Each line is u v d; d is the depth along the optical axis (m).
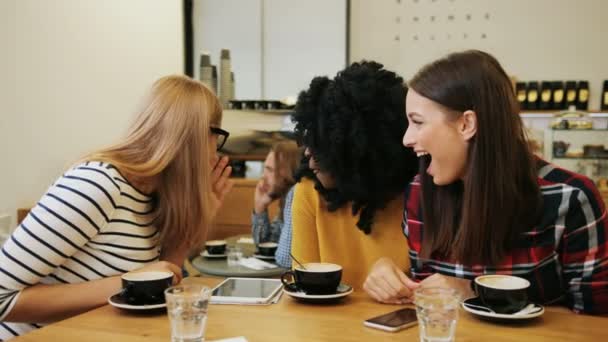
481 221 1.20
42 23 2.78
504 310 1.03
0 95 2.58
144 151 1.42
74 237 1.29
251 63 4.38
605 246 1.20
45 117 2.82
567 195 1.22
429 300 0.89
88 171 1.33
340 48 4.27
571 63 4.10
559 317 1.07
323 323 1.03
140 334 0.97
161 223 1.47
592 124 3.57
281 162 2.85
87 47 3.03
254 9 4.35
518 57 4.18
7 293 1.24
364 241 1.52
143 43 3.37
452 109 1.17
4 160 2.62
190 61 4.41
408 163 1.43
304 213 1.57
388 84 1.42
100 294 1.27
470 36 4.24
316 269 1.24
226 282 1.33
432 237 1.30
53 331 0.99
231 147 3.97
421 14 4.30
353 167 1.39
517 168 1.20
